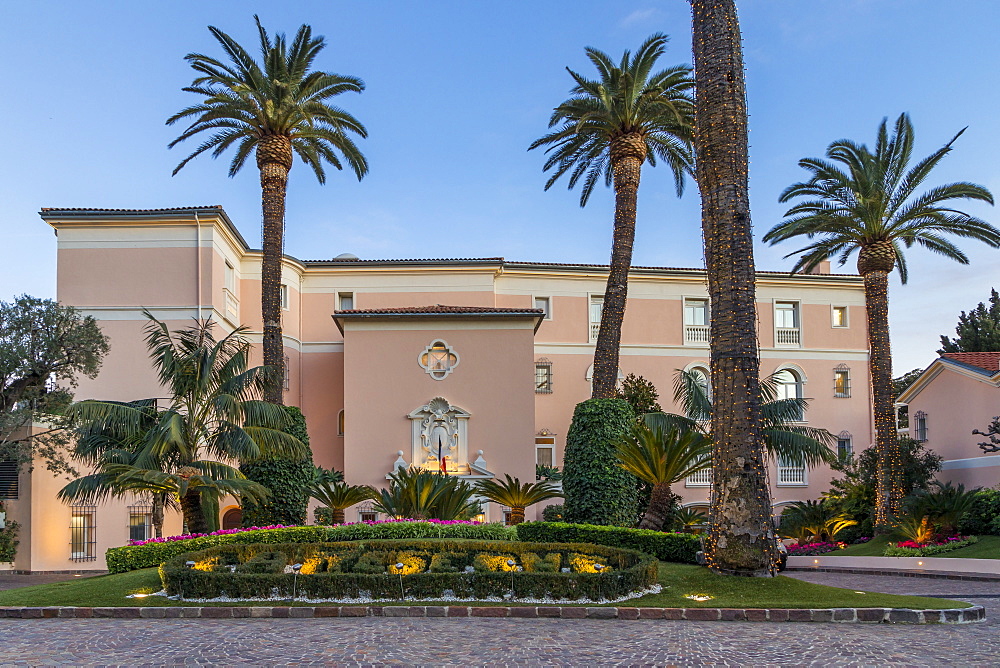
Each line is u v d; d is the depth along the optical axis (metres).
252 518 22.27
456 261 36.28
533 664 9.38
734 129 15.84
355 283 36.41
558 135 28.59
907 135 27.73
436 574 13.58
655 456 20.11
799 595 13.41
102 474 18.11
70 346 23.59
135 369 28.31
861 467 32.09
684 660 9.59
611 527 20.16
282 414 20.72
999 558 21.61
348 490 24.53
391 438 30.25
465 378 30.72
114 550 17.33
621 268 26.34
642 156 27.02
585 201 31.39
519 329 31.09
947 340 56.12
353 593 13.43
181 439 18.66
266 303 25.03
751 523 14.86
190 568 14.43
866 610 12.36
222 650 10.12
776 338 39.03
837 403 38.97
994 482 30.77
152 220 28.92
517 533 20.81
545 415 36.38
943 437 34.25
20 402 23.28
